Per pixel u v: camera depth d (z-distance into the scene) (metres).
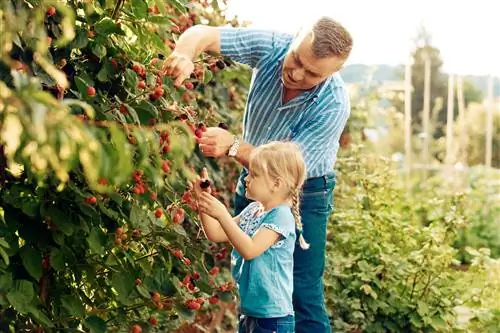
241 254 2.88
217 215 2.82
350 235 5.74
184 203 2.87
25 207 2.40
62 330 2.59
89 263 2.67
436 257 5.44
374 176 6.44
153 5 3.06
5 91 1.28
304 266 3.42
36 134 1.29
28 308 2.34
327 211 3.45
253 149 3.04
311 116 3.22
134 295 2.74
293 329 3.09
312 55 2.96
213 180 3.70
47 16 2.33
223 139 3.01
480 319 5.29
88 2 2.46
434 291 5.30
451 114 12.09
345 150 7.92
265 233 2.94
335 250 5.76
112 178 1.50
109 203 2.69
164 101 2.68
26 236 2.44
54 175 2.30
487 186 10.01
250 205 3.14
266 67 3.21
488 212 9.20
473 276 5.82
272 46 3.21
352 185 6.94
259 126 3.33
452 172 10.82
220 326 4.91
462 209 6.45
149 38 2.76
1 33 1.63
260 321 3.03
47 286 2.63
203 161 3.64
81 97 2.41
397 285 5.43
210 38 3.14
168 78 2.81
